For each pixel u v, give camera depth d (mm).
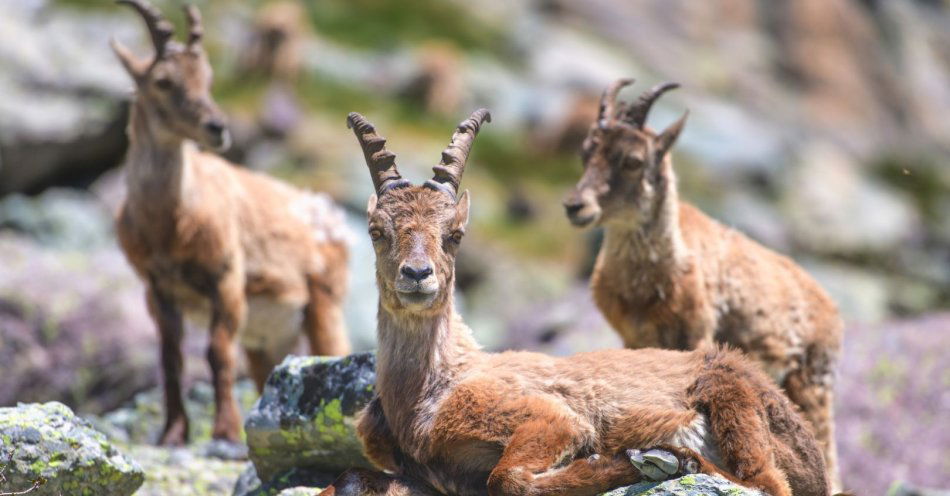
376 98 61312
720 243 19781
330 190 48500
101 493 13656
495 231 53062
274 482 15797
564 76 69688
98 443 13688
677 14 84562
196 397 25156
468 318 45094
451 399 12891
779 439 12867
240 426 21953
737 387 12812
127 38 49562
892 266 57188
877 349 29250
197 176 22547
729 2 86562
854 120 80812
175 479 17625
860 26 90188
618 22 79750
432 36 70250
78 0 56781
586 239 51031
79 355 27625
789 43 86250
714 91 74938
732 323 19422
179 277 22406
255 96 56156
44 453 13125
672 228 19062
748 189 60500
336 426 15234
